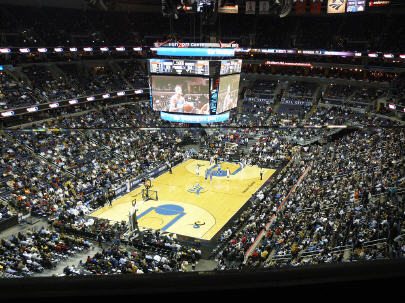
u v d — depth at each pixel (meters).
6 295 1.64
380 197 27.45
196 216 35.12
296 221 28.02
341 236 22.80
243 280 1.75
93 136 48.62
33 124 47.97
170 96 45.16
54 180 37.03
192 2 47.09
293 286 1.70
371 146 41.00
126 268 23.91
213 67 42.34
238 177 44.47
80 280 1.75
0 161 37.81
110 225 30.98
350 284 1.70
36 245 26.58
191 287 1.72
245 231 29.11
